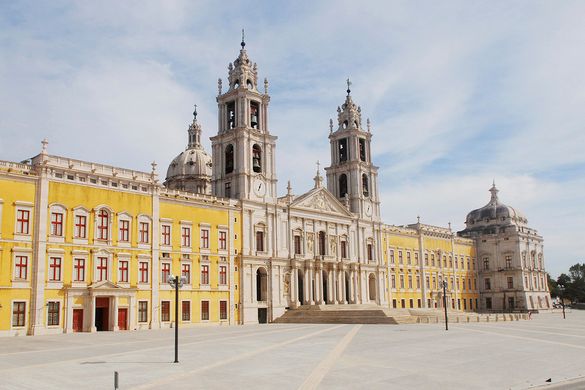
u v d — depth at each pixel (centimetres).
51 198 6172
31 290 5912
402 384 2539
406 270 11488
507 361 3356
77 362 3303
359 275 10125
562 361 3422
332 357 3478
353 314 7975
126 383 2547
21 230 5934
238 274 8181
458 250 13238
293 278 8900
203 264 7700
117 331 6381
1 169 5856
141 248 6944
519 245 13488
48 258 6066
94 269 6444
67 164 6375
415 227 12256
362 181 10925
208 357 3503
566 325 7269
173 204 7456
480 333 5547
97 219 6562
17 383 2581
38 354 3791
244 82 8906
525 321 8500
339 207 10106
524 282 13362
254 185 8644
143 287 6900
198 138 12988
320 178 9806
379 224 10888
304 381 2591
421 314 8456
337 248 9906
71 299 6184
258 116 9075
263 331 6075
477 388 2473
